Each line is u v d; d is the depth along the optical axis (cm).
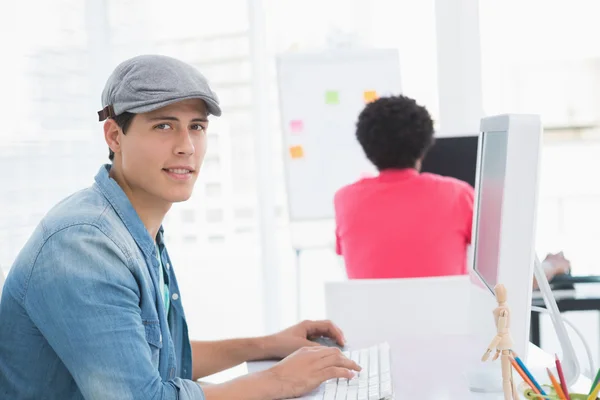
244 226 387
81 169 361
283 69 343
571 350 112
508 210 108
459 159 258
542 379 114
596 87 363
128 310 105
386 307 156
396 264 213
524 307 108
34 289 105
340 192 229
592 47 362
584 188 368
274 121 385
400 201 216
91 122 362
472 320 137
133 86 111
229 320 388
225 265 388
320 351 118
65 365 108
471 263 138
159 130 113
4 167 347
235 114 381
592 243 364
